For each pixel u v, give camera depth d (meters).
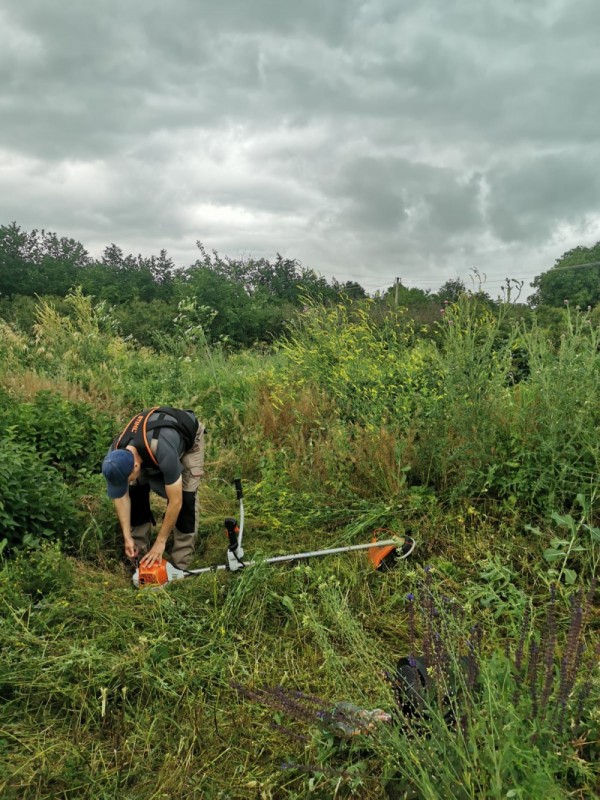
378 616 3.89
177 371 8.39
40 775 2.63
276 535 4.79
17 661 3.17
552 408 4.73
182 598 3.81
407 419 5.67
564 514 4.48
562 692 2.40
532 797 2.10
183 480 4.40
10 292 48.97
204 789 2.64
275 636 3.66
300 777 2.66
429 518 4.70
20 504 4.23
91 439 6.26
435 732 2.45
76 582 3.89
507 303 5.38
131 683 3.14
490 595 3.87
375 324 7.78
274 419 6.56
